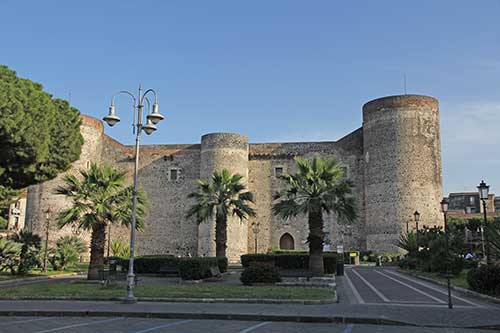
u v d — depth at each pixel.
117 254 41.09
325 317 10.12
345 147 48.22
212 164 47.81
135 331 8.80
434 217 42.44
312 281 19.67
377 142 44.88
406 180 42.88
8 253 24.67
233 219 46.31
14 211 56.38
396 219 42.53
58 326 9.47
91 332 8.67
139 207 22.34
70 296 14.41
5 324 9.74
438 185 43.53
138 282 20.20
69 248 31.02
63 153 23.48
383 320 9.82
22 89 21.39
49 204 46.91
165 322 10.09
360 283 20.25
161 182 51.22
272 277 18.78
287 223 47.94
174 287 17.25
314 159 23.36
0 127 19.38
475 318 9.98
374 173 44.72
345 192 22.30
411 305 12.45
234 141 48.25
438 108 45.25
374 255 41.59
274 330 8.98
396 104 44.28
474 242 47.09
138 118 15.53
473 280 15.02
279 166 49.44
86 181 22.16
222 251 27.31
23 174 22.34
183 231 49.69
